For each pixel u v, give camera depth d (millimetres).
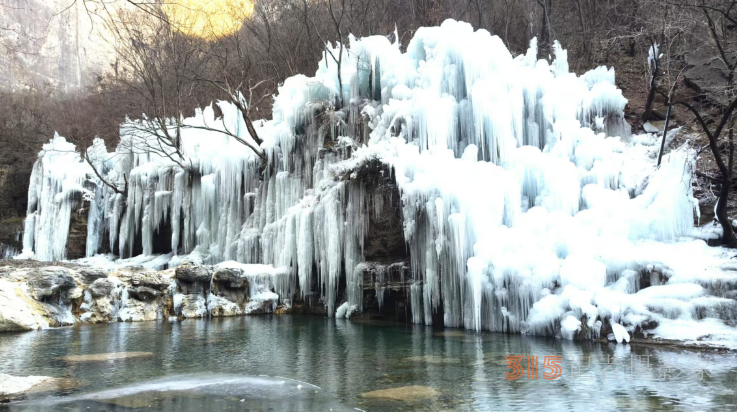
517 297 13492
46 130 39062
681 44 22828
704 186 16781
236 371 9398
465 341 12391
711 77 20172
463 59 17594
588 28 27297
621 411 6711
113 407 7074
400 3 32312
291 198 21047
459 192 14508
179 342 12680
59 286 16156
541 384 8219
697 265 12297
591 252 12969
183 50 32250
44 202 28750
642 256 12695
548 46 27859
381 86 20016
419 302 16047
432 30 19188
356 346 11984
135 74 33438
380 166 17062
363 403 7238
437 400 7355
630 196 15844
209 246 23547
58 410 6934
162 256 25219
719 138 17031
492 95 16719
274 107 23203
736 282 11305
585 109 18109
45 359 10516
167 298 18172
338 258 17953
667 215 14312
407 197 15633
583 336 11984
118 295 17438
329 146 20453
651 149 17594
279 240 19922
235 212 22875
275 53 32844
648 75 22094
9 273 16141
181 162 25000
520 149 16141
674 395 7434
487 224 14297
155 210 24953
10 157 37562
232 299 19188
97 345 12234
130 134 26812
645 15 23703
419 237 15750
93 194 28422
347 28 31516
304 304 19453
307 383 8398
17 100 39344
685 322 11242
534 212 14453
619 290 12328
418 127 17391
